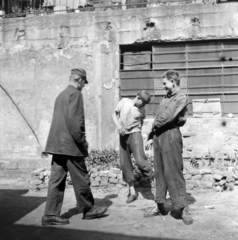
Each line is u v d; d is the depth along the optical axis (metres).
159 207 3.95
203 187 5.44
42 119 7.66
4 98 7.84
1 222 3.78
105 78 7.48
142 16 7.40
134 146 4.67
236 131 6.93
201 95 7.31
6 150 7.72
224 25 7.10
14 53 7.87
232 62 7.22
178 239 3.17
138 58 7.62
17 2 10.44
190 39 7.24
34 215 4.06
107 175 5.73
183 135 7.10
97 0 8.89
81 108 3.69
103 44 7.54
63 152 3.58
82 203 3.79
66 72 7.65
